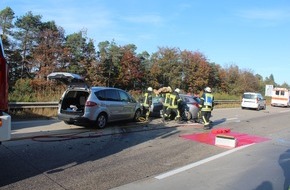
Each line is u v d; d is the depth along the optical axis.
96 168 6.92
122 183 6.03
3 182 5.75
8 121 5.39
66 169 6.73
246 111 27.83
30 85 23.58
